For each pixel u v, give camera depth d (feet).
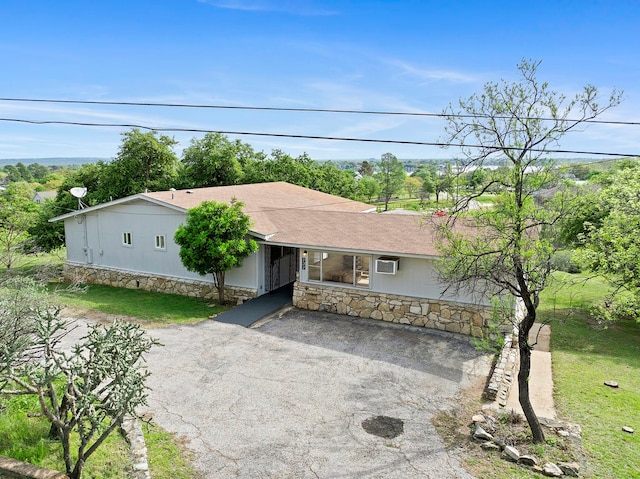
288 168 110.63
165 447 22.61
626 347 42.34
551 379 34.35
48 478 17.24
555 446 23.66
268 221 56.54
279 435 24.12
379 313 46.47
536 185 24.86
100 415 17.72
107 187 90.74
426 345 39.27
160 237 57.82
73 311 47.70
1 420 22.59
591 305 55.11
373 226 51.67
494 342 39.70
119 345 18.95
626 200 43.93
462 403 28.73
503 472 21.21
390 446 23.35
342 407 27.58
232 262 48.62
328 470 21.09
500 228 25.17
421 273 44.11
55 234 77.41
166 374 31.73
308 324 44.73
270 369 33.14
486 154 26.20
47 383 17.26
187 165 106.22
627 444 24.43
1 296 22.65
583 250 44.96
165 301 53.67
